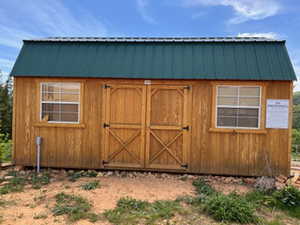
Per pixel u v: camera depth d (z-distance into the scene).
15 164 5.50
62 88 5.43
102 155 5.40
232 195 3.87
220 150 5.18
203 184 4.60
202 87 5.18
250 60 5.11
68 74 5.21
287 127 5.00
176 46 5.45
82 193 3.97
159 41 5.54
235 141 5.14
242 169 5.12
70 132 5.45
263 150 5.07
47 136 5.47
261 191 4.12
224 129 5.12
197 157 5.24
